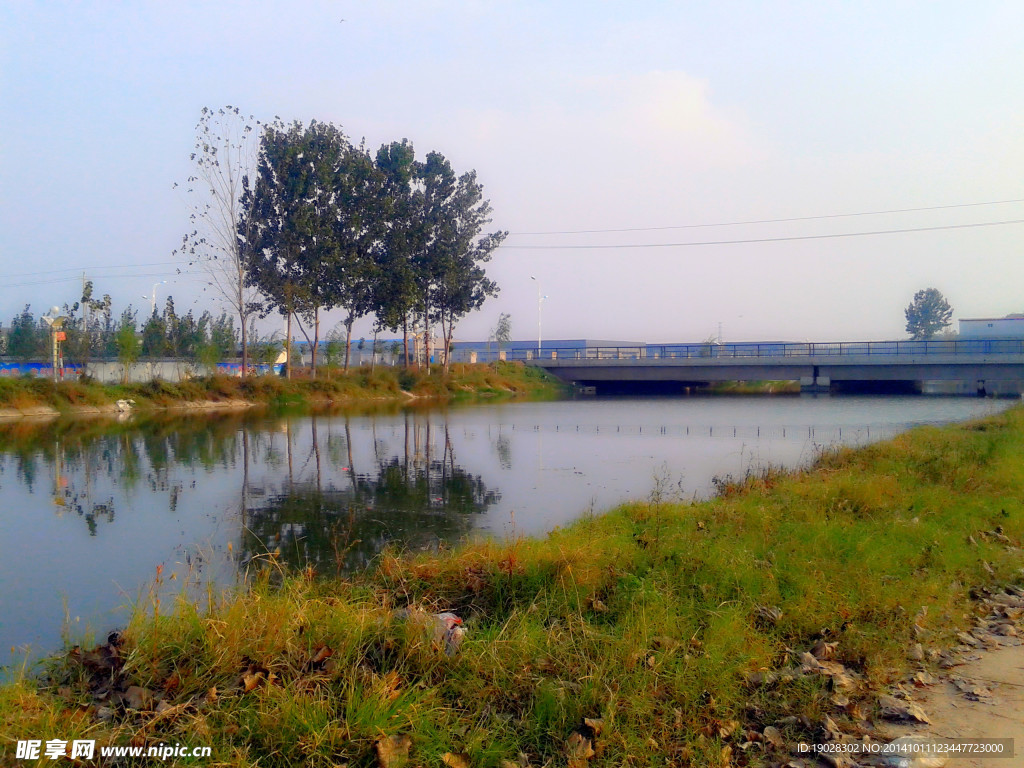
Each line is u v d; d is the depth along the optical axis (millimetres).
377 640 5254
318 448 20750
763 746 4285
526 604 6297
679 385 69312
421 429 26625
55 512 12109
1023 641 5922
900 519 9047
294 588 6262
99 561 9219
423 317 53656
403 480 15156
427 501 12898
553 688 4594
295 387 42906
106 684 4770
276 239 42844
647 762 4016
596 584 6555
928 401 45812
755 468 16031
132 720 4199
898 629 5867
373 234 45500
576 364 61750
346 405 42156
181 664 4824
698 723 4383
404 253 47062
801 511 9562
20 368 41625
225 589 7113
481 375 56438
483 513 11875
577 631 5477
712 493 13234
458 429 26609
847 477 11992
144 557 9398
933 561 7672
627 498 12977
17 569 8859
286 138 42969
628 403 45250
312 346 45750
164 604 6148
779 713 4637
